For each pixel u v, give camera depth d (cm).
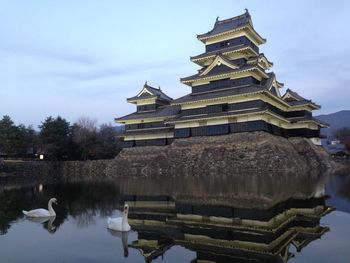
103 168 7294
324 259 959
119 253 1084
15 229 1474
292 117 6212
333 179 3675
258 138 4672
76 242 1236
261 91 4753
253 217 1619
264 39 6131
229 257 1002
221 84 5512
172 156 5544
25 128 9025
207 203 2147
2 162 6838
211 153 5016
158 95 7088
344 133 12319
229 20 6150
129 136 6975
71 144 8756
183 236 1285
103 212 1938
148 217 1727
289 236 1230
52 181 5134
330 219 1537
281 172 4322
